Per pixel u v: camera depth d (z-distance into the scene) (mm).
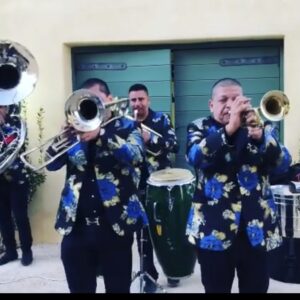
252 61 5879
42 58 5941
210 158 2779
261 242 2785
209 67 5961
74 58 6125
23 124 3846
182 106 6051
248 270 2883
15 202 5199
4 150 3850
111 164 2979
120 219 2969
